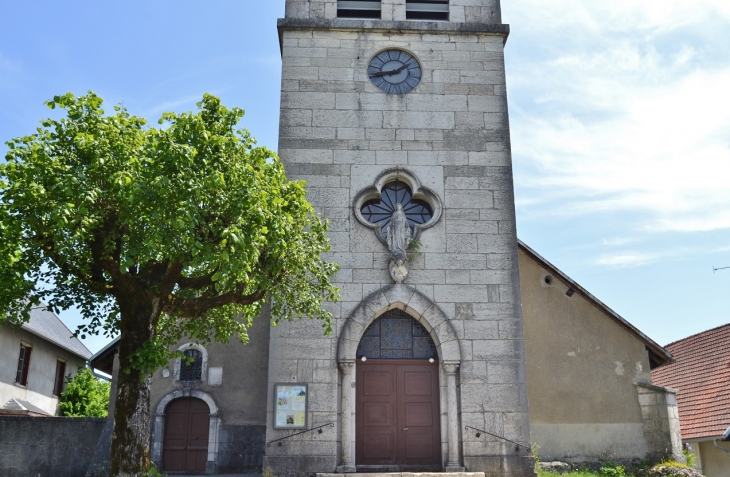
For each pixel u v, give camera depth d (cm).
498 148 1742
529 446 1535
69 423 1630
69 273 1284
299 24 1794
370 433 1577
